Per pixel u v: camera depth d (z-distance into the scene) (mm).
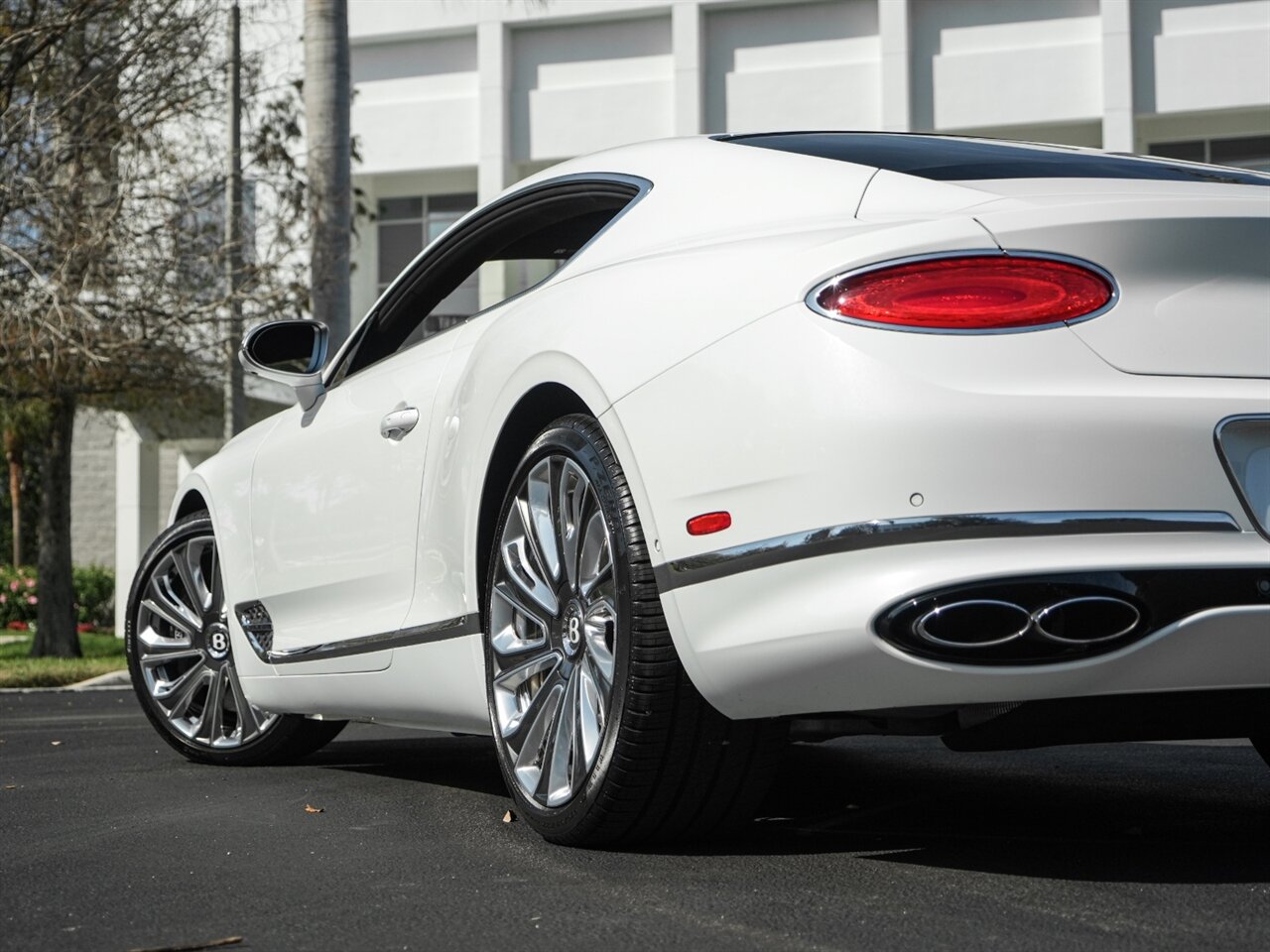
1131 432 2291
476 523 3125
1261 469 2344
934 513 2275
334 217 11883
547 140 25031
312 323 4129
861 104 23719
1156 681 2301
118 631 16891
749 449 2447
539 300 3092
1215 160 23172
